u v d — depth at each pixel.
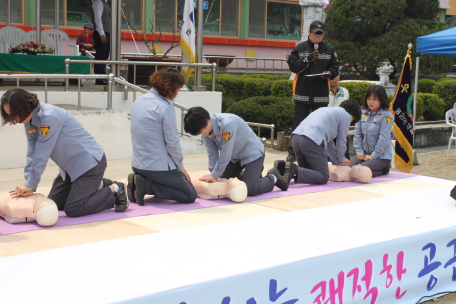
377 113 5.32
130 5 17.48
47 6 15.98
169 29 18.20
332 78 6.39
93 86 8.69
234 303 2.40
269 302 2.53
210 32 19.95
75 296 2.15
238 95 12.31
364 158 5.43
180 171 3.91
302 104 6.46
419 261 3.21
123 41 17.41
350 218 3.62
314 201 4.20
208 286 2.31
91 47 11.23
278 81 11.36
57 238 3.00
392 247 3.04
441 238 3.33
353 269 2.86
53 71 7.71
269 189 4.45
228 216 3.63
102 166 3.53
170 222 3.43
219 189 4.11
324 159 4.84
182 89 7.82
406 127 6.57
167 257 2.69
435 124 11.29
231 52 20.47
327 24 18.64
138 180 3.76
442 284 3.40
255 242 2.98
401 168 6.67
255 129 9.17
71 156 3.39
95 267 2.52
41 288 2.24
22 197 3.33
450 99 13.84
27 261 2.60
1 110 3.08
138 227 3.29
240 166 4.46
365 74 18.48
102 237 3.05
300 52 6.26
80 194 3.46
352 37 18.42
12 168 5.68
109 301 2.09
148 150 3.72
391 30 17.94
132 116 3.75
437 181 5.25
